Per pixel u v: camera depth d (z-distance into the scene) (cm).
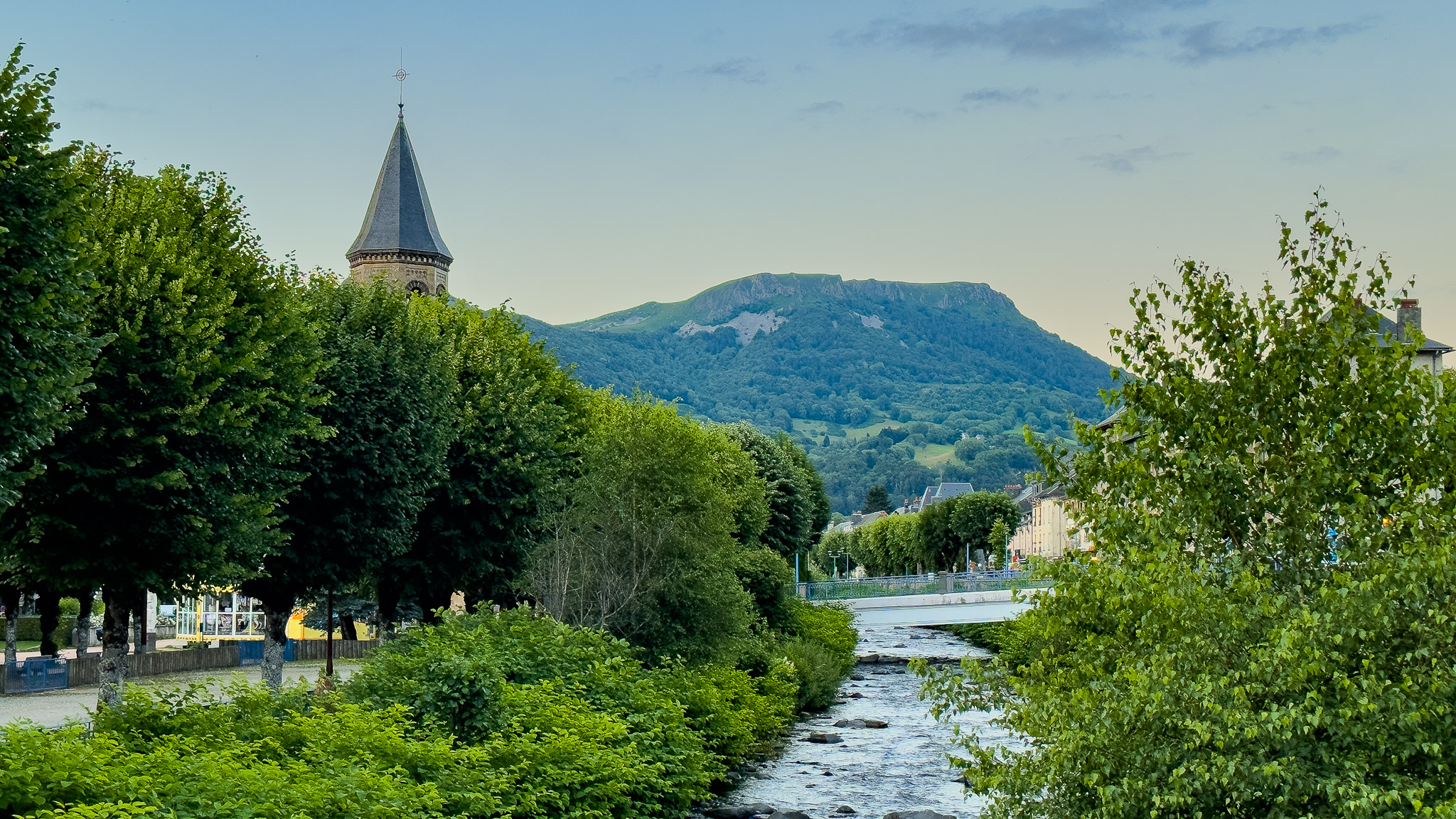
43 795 1304
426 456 3816
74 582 2861
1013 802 1431
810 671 5038
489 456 4378
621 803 2317
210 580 3103
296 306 3378
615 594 3762
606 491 3859
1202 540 1438
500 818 1872
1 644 7519
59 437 2666
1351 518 1325
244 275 3222
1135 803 1252
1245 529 1445
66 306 2322
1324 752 1166
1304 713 1149
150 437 2720
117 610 3041
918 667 1518
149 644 6469
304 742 1909
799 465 10612
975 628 9650
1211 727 1171
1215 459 1431
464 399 4472
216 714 1967
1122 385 1520
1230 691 1192
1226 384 1477
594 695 2812
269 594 3825
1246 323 1478
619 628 3762
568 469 4934
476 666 2359
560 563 3822
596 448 4069
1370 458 1415
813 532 10688
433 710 2264
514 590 4675
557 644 2975
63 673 4478
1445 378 1415
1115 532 1443
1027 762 1411
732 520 4309
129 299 2756
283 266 3612
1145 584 1309
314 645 6412
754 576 5881
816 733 4253
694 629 3994
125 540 2831
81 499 2784
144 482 2702
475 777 1927
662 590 3841
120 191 3088
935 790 3288
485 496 4375
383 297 4125
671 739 2784
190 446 2839
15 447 2162
